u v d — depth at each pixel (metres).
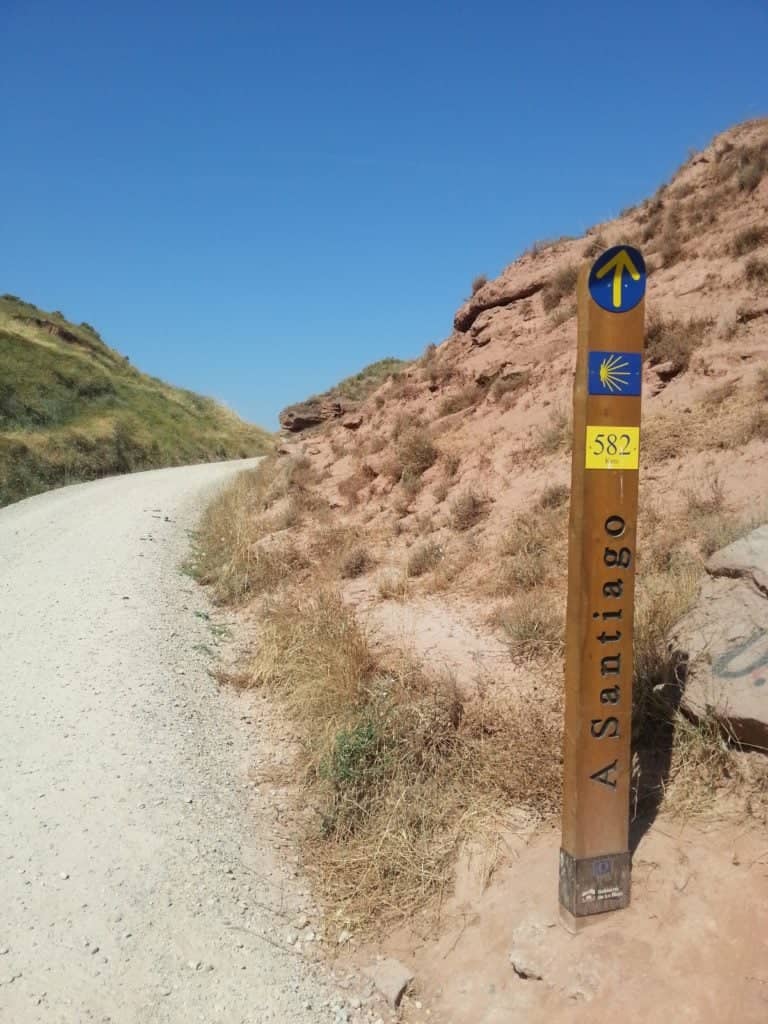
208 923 4.26
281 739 6.47
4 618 9.45
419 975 4.00
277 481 15.69
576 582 3.61
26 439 31.69
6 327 47.09
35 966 3.82
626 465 3.60
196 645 8.65
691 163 16.06
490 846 4.51
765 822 3.84
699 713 4.31
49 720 6.50
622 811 3.68
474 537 9.30
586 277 3.51
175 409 45.94
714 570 5.01
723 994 3.24
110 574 11.55
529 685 6.00
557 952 3.62
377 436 14.40
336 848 4.93
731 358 10.02
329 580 9.69
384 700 6.04
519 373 12.75
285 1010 3.77
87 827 4.97
